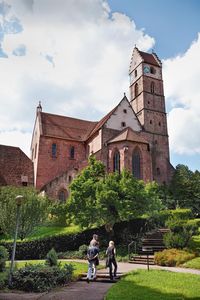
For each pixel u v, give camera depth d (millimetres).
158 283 14234
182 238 25078
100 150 48562
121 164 46656
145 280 15094
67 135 56594
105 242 29984
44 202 33062
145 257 24109
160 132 60781
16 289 14812
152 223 33469
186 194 54250
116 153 48250
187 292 12328
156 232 30797
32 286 14445
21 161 53125
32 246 28531
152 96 63312
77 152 56219
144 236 30047
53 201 39719
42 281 14703
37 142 55000
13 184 48562
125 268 20516
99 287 15273
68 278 16656
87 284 16297
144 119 60375
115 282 16672
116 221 30328
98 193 29031
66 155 54812
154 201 32312
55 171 52469
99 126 54500
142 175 47156
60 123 58844
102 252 27578
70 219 31234
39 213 31484
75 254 27328
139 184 30984
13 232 29828
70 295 13289
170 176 58688
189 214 37469
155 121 61281
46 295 13430
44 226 36562
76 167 47250
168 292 12367
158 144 59625
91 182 31297
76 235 30219
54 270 16031
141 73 64625
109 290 13234
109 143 48719
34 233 33312
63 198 45250
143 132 58781
